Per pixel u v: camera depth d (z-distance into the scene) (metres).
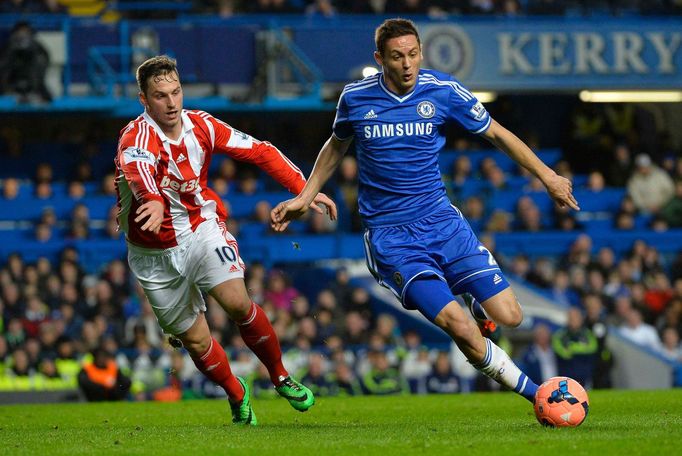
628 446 16.62
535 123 77.38
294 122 72.31
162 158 20.61
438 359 48.84
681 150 78.44
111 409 30.66
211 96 64.94
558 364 48.91
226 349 48.62
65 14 68.44
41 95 62.03
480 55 67.38
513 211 70.38
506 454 16.09
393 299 58.94
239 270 21.22
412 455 16.19
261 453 16.73
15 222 65.06
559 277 59.72
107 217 65.75
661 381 51.09
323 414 26.05
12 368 47.72
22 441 19.45
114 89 64.12
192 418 25.45
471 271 21.22
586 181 74.06
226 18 69.19
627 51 69.00
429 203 21.45
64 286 54.22
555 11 72.44
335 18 69.81
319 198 22.20
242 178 69.50
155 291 21.50
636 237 69.00
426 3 70.50
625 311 55.00
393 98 21.28
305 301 55.00
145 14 69.75
